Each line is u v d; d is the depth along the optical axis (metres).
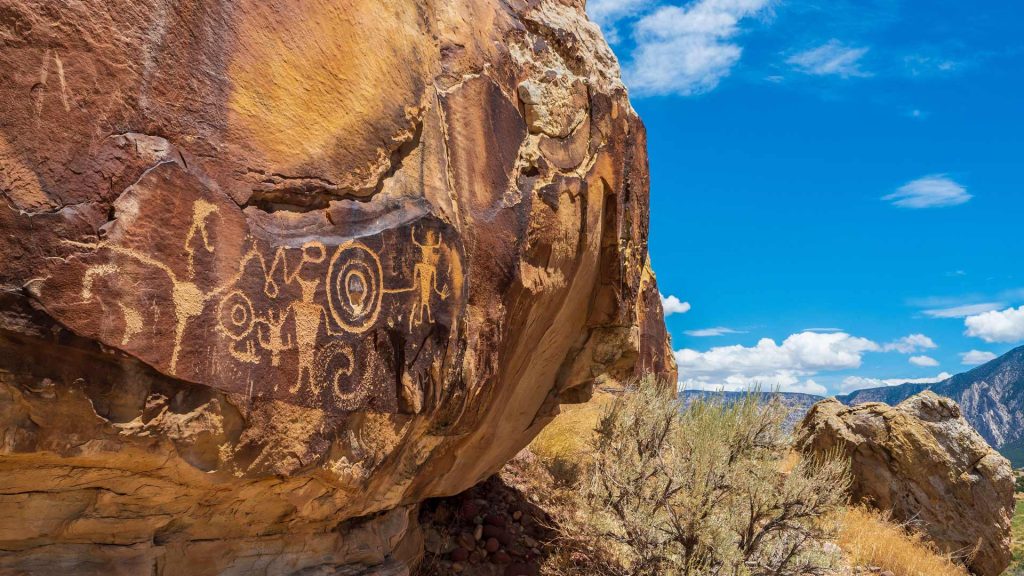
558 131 3.33
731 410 6.12
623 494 4.81
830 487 5.53
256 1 2.06
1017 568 9.43
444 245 2.59
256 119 2.04
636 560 4.49
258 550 2.49
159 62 1.83
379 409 2.40
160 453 1.89
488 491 4.91
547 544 4.29
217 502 2.25
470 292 2.79
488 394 3.15
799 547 4.98
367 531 2.97
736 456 5.82
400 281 2.43
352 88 2.32
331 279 2.22
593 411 7.93
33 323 1.59
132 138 1.76
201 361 1.89
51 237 1.61
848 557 6.17
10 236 1.56
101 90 1.71
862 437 8.80
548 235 3.21
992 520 8.31
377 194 2.41
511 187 3.03
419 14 2.65
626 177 3.92
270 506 2.38
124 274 1.73
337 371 2.24
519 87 3.16
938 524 8.32
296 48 2.16
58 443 1.73
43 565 1.98
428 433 2.84
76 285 1.65
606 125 3.69
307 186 2.16
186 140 1.88
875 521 7.67
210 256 1.91
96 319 1.68
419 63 2.61
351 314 2.28
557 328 3.73
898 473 8.52
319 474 2.29
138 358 1.76
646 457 5.25
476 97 2.88
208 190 1.91
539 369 3.78
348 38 2.32
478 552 4.16
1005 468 8.49
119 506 2.06
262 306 2.03
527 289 3.10
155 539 2.21
